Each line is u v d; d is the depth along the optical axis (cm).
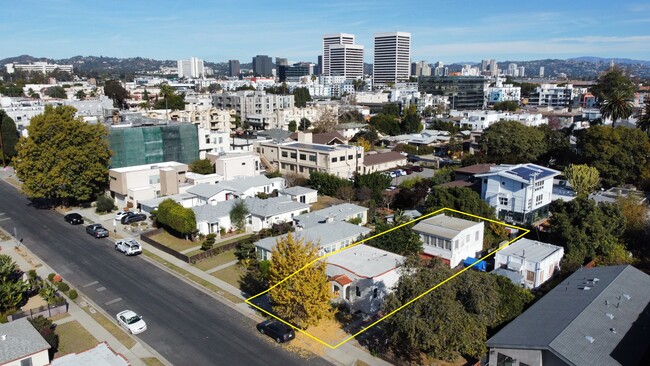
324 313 3231
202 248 4769
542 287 3872
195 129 8069
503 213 5456
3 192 7212
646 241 4622
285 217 5491
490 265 4341
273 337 3180
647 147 6662
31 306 3612
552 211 5272
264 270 3878
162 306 3656
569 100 19650
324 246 4203
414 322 2566
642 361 2453
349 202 6550
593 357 2414
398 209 5728
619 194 5788
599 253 4419
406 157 9562
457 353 2650
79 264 4469
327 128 12431
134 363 2909
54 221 5800
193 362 2928
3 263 3650
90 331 3288
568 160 8069
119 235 5281
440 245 4325
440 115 17150
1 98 12075
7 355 2597
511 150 8550
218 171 7200
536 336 2616
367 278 3456
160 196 6325
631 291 3172
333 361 2928
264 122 14525
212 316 3506
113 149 7100
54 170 5875
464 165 8038
